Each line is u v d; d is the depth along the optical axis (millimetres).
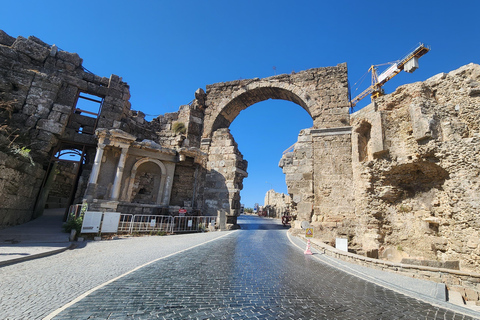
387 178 14016
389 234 13602
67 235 11398
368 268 8492
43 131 16266
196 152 19469
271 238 14648
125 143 16797
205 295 4605
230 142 21703
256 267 7195
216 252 9141
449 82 12328
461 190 10484
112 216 12617
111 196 15695
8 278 5074
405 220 13234
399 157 13383
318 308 4363
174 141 22297
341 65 19234
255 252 9672
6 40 17844
